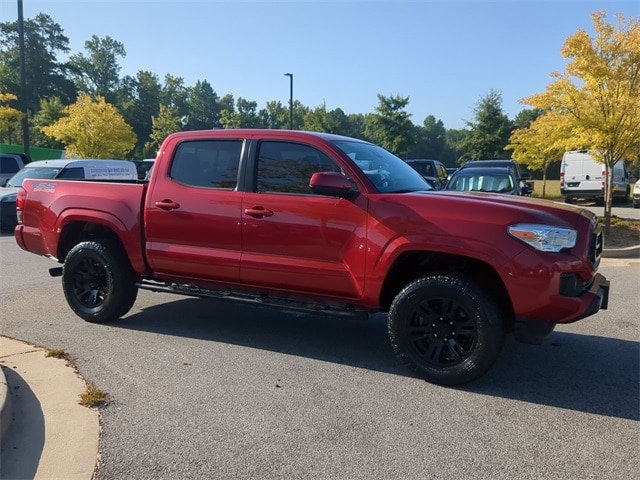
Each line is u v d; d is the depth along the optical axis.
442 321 4.37
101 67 83.75
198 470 3.13
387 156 5.62
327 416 3.82
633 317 6.46
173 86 81.38
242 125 52.12
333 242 4.64
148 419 3.75
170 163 5.49
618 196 23.25
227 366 4.77
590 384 4.46
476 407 4.00
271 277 4.95
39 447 3.38
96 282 6.04
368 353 5.18
